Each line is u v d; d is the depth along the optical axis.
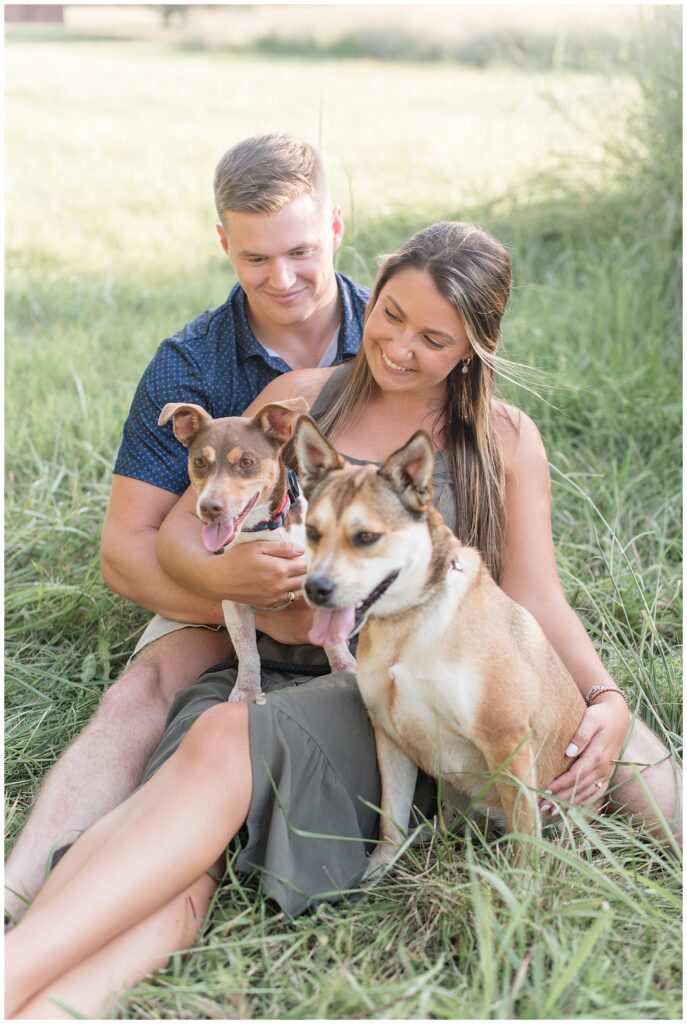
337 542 2.61
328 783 2.79
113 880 2.41
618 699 3.15
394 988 2.37
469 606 2.78
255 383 3.86
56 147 11.63
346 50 17.92
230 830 2.61
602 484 5.05
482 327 3.09
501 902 2.64
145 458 3.62
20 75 15.21
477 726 2.75
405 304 3.03
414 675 2.76
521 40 12.88
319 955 2.58
